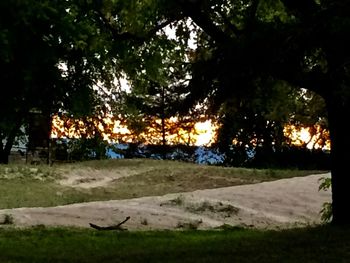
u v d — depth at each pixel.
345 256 9.45
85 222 17.38
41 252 11.01
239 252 10.35
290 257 9.50
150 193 26.72
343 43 10.61
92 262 9.77
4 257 10.24
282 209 21.59
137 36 15.27
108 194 26.31
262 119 45.44
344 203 13.33
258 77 12.05
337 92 10.82
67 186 28.06
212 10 13.80
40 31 11.20
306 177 29.48
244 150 50.03
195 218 19.08
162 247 11.80
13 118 13.58
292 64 11.34
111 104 23.62
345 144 13.15
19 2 10.16
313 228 13.25
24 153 37.88
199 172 32.91
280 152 45.16
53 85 13.00
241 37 11.37
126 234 14.30
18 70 11.45
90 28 12.57
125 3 15.20
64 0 12.17
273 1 14.89
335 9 10.48
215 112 12.42
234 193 23.53
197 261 9.49
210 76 11.59
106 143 25.42
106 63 16.12
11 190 24.75
